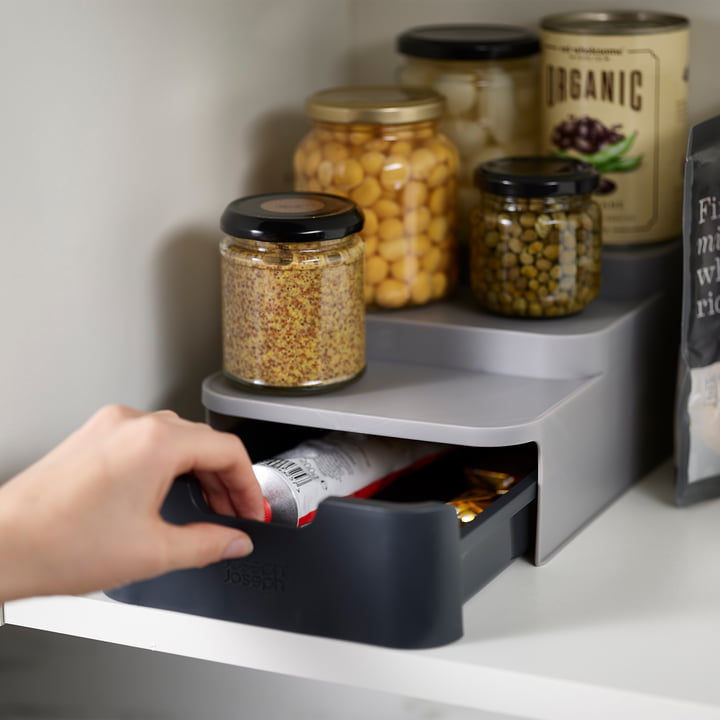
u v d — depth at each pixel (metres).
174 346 0.89
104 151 0.79
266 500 0.74
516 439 0.75
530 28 1.05
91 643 0.99
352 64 1.13
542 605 0.72
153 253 0.86
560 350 0.83
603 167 0.94
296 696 1.06
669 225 0.95
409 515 0.63
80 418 0.80
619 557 0.79
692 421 0.84
